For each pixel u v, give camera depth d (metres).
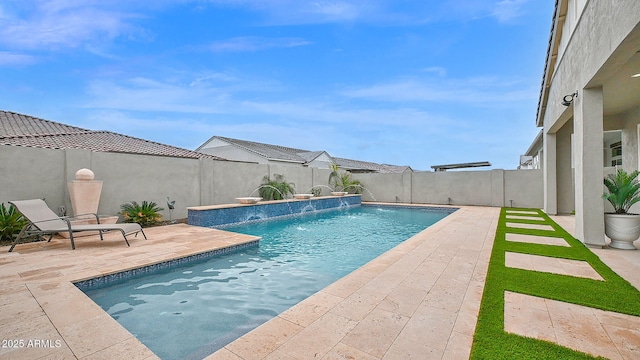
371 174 18.30
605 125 9.09
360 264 5.45
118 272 4.39
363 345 2.46
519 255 5.18
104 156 8.12
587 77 5.43
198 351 2.70
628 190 5.63
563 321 2.84
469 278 4.03
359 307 3.15
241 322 3.26
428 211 14.05
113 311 3.51
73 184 7.02
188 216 8.91
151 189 9.12
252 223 10.20
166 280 4.53
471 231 7.57
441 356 2.31
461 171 15.56
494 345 2.43
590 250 5.50
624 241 5.59
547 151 10.92
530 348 2.39
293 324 2.79
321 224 10.14
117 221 8.32
